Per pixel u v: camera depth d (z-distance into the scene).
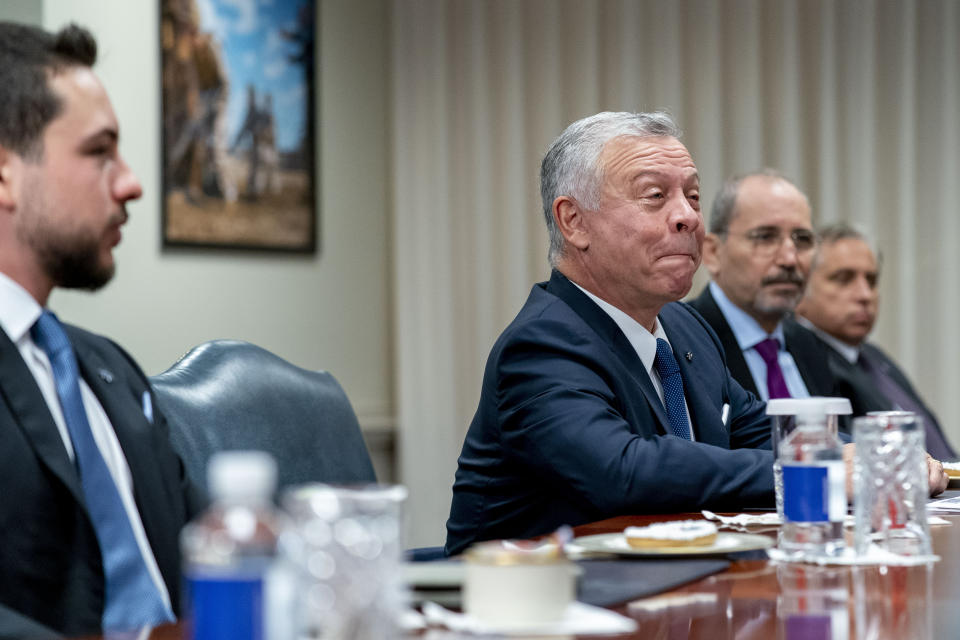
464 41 7.48
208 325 6.28
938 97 7.08
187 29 6.18
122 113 5.84
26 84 2.00
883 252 7.12
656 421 2.91
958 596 1.54
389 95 7.52
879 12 7.12
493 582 1.35
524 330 2.85
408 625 1.33
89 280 2.10
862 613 1.44
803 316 6.02
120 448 2.13
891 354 7.12
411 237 7.46
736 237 4.71
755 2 7.12
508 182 7.44
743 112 7.16
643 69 7.28
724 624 1.40
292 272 6.80
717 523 2.36
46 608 1.88
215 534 0.93
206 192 6.26
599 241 2.99
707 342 3.35
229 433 2.59
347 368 7.18
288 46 6.74
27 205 2.01
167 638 1.36
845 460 2.48
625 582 1.63
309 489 1.07
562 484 2.68
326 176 7.05
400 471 7.40
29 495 1.89
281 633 0.98
